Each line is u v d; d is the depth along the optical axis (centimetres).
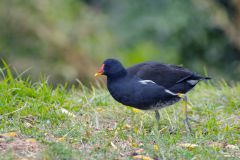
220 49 2361
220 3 2442
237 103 1224
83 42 2152
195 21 2327
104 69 1078
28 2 2120
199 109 1205
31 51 2077
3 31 2075
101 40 2198
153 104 1063
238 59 2373
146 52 2241
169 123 1105
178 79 1088
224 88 1331
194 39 2319
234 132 1053
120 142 965
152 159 882
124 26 2411
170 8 2339
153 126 1079
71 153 858
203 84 1375
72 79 2027
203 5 2331
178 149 931
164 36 2333
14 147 884
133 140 979
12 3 2095
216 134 1041
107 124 1079
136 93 1056
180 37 2323
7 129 976
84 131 1000
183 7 2333
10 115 1051
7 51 2055
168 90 1068
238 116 1159
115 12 2550
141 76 1074
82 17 2239
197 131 1054
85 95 1186
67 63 2078
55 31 2119
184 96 1073
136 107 1078
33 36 2088
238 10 2397
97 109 1152
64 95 1183
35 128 988
